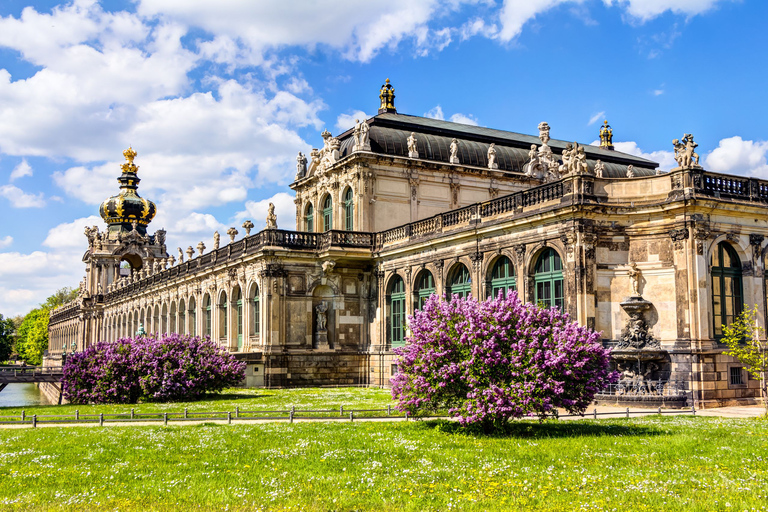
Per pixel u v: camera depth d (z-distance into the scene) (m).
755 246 36.22
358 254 52.53
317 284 53.06
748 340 35.56
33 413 34.53
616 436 23.19
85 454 21.55
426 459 19.83
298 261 52.56
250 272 55.22
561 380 23.88
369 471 18.50
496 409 23.08
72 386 42.19
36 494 16.41
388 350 51.34
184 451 21.86
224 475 18.28
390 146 56.16
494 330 24.14
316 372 52.00
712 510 14.25
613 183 36.22
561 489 16.20
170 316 77.56
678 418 28.06
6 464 20.08
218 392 44.56
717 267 35.41
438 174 57.03
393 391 25.97
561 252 36.06
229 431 25.92
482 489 16.38
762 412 30.72
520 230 39.09
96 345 44.41
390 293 52.25
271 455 20.89
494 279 41.81
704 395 33.19
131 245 113.12
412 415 27.12
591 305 34.91
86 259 118.69
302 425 27.59
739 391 34.50
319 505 15.22
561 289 36.75
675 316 34.38
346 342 53.34
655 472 17.61
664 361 34.38
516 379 23.81
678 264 34.41
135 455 21.23
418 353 25.05
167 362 41.62
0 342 171.12
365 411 31.31
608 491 15.85
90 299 114.62
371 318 53.75
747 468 18.05
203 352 43.41
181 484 17.30
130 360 41.50
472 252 42.84
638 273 35.41
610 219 35.75
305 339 52.31
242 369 44.94
